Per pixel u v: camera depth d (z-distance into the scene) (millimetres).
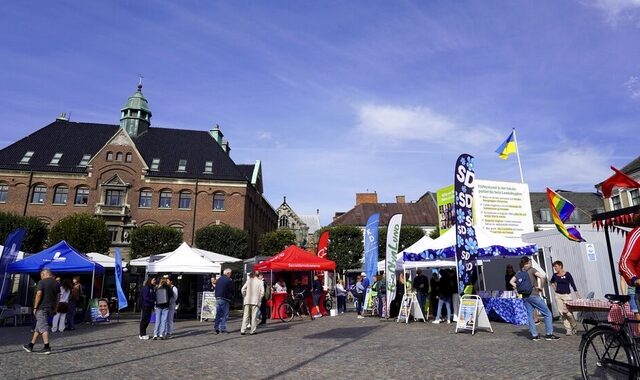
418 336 10914
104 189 39500
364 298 19297
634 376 4707
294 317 19297
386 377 6133
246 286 12836
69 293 14102
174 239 34250
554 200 13820
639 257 4840
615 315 5555
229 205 41438
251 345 10008
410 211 55312
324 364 7258
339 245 41750
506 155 22922
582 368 5355
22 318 16562
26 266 15742
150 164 42000
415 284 15922
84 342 10922
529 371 6297
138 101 45969
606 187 11258
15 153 40250
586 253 14664
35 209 38500
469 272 12398
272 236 41875
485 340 9797
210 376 6449
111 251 37906
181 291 21109
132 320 18781
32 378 6395
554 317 14703
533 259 16562
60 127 44219
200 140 46500
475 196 20391
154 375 6578
